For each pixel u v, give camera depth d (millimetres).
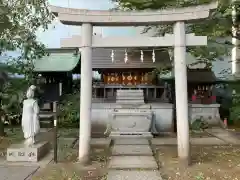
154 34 14703
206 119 15594
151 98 14805
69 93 18094
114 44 7949
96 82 14930
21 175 6777
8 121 13055
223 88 18047
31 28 11812
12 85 12406
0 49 11367
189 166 7574
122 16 7957
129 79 14461
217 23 10977
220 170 7180
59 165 7711
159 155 8891
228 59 19859
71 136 12258
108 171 7184
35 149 8062
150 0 10516
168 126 13703
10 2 10906
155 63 13938
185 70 7898
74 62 17156
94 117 13703
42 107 16859
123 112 12820
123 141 11281
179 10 7887
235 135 12703
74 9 7812
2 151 9328
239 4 10031
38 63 16922
